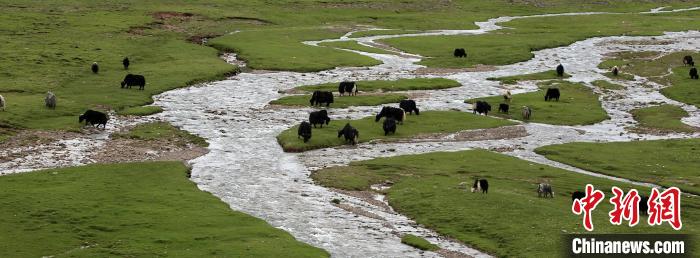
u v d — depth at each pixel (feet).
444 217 556.51
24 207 543.39
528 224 529.04
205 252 467.11
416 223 555.69
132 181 632.79
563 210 560.20
